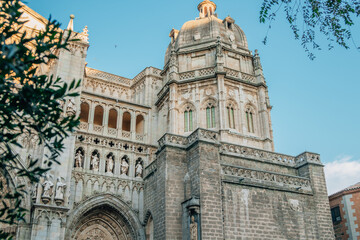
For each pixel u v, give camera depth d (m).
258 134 41.88
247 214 30.03
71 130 12.53
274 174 32.97
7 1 11.61
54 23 12.12
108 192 36.12
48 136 12.19
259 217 30.41
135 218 36.19
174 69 43.88
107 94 47.22
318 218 33.12
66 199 31.95
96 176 36.50
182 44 47.03
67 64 38.03
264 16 15.28
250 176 31.84
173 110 41.38
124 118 46.28
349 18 15.02
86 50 39.69
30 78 11.66
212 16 49.34
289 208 32.19
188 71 43.75
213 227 28.02
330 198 43.41
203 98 41.91
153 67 47.97
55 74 37.06
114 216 36.38
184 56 45.47
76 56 38.94
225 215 29.14
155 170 35.41
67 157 33.41
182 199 30.77
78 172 35.59
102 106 41.50
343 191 41.94
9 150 12.09
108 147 38.66
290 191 32.94
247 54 46.25
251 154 34.75
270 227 30.48
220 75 41.88
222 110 40.00
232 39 47.09
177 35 49.84
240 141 39.88
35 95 11.45
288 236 30.95
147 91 45.97
